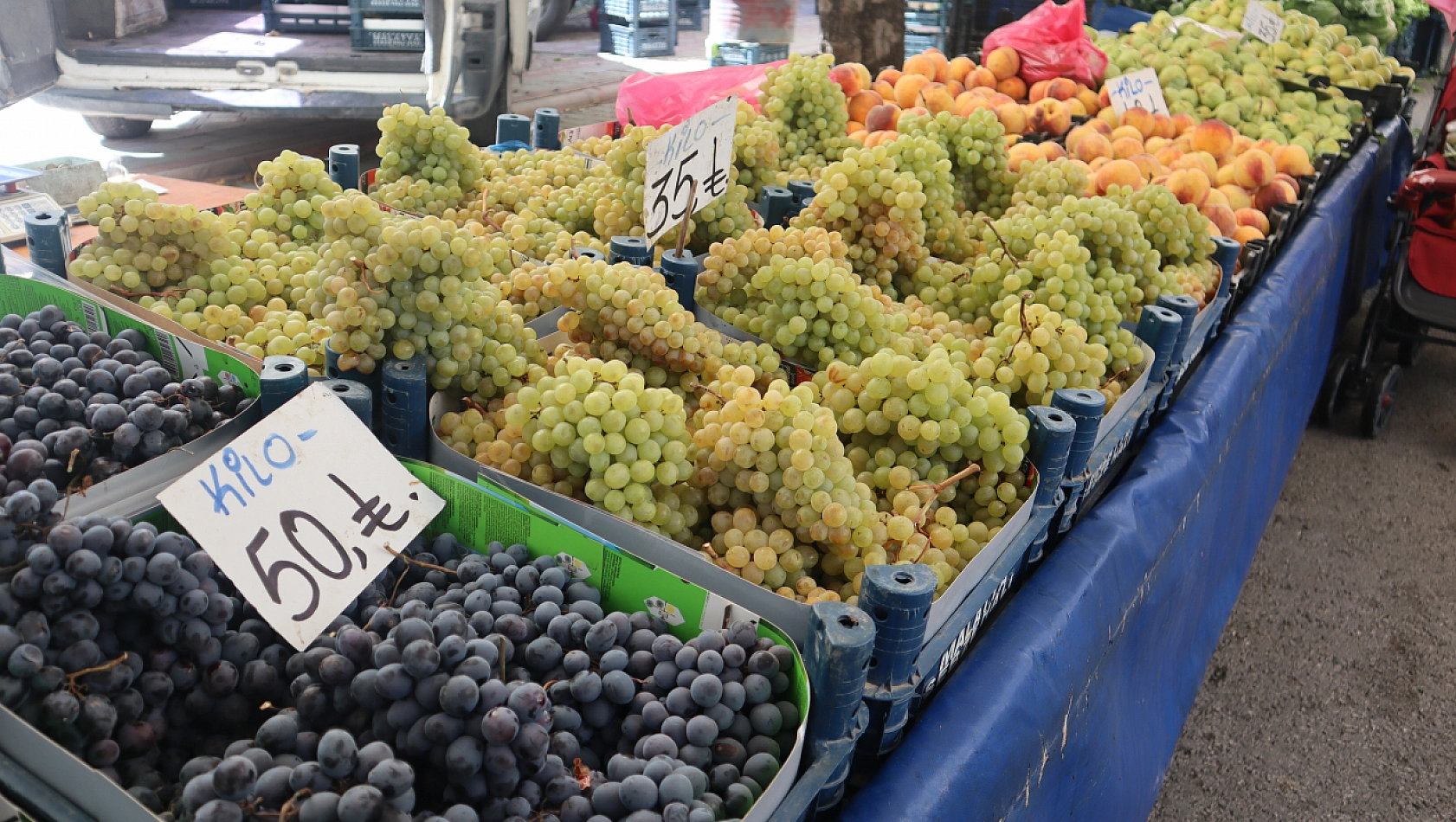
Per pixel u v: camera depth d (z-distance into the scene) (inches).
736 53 254.4
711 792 39.9
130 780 37.9
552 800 38.4
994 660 55.0
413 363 58.0
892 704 46.0
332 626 45.3
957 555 58.3
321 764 34.5
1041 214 86.4
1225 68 186.1
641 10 392.2
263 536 44.6
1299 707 116.5
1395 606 135.9
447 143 87.8
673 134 73.4
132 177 114.4
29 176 102.6
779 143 111.1
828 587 56.1
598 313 64.9
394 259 55.4
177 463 51.1
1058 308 76.1
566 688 42.3
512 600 46.6
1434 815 102.8
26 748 37.2
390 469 50.1
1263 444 119.0
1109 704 70.1
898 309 77.7
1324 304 155.8
